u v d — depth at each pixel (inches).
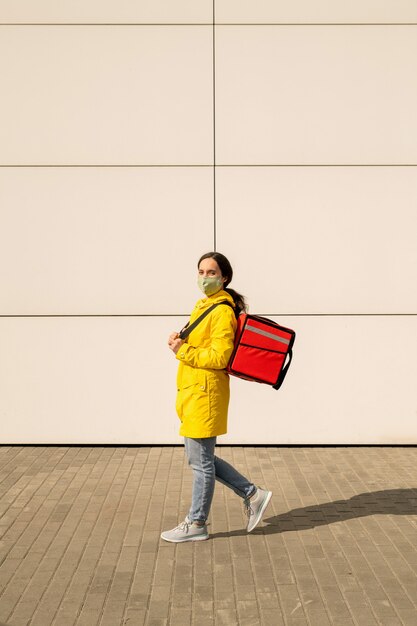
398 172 253.8
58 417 259.3
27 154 254.1
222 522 180.2
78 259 256.1
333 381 257.4
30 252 255.6
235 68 253.0
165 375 258.1
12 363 258.7
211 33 252.4
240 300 169.5
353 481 215.8
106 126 253.9
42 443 259.3
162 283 256.2
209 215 255.1
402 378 257.3
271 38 252.2
